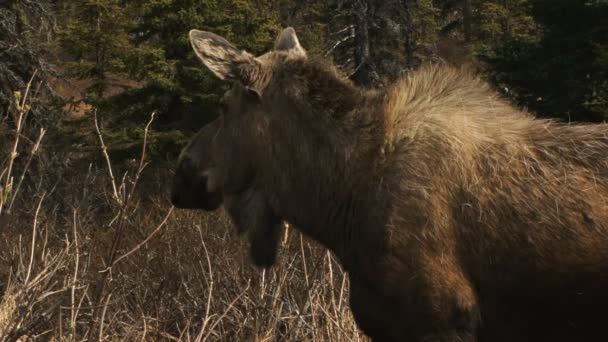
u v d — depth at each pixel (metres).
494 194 10.41
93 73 63.16
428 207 10.48
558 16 39.66
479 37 99.00
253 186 12.15
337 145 11.39
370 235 10.88
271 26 54.81
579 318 10.34
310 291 14.73
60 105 53.28
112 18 63.84
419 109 11.06
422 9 76.50
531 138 10.70
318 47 58.28
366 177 11.10
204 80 51.59
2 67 49.12
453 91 11.16
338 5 56.72
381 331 11.02
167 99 52.25
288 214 11.88
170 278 18.23
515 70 40.00
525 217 10.29
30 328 11.66
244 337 15.30
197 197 12.54
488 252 10.40
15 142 11.17
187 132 52.25
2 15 50.56
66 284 12.92
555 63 38.44
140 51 51.81
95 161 48.78
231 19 53.56
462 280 10.47
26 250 15.92
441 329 10.45
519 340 10.66
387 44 59.25
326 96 11.63
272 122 11.80
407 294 10.57
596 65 36.44
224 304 15.86
